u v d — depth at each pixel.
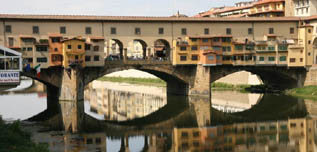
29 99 83.38
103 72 77.75
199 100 81.69
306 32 86.81
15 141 38.16
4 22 71.38
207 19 83.94
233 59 85.25
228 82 111.06
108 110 71.19
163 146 45.66
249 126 56.44
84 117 62.91
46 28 74.00
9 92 99.62
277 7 115.19
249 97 85.69
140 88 110.81
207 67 81.69
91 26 76.88
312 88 84.56
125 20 78.69
